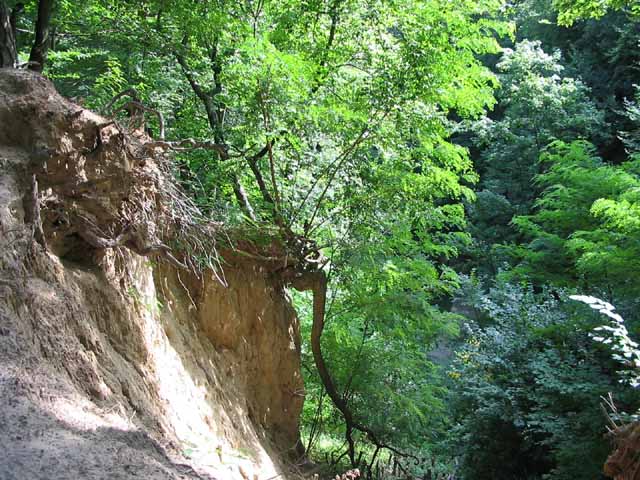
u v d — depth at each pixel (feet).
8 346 13.06
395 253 42.22
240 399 29.19
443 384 52.47
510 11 39.55
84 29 32.65
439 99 35.58
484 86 37.96
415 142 39.60
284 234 32.04
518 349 42.37
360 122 32.45
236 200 32.04
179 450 17.13
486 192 82.64
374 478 39.19
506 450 43.04
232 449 24.00
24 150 17.15
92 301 18.28
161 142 20.44
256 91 29.25
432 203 39.65
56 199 17.65
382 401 41.24
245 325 30.94
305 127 31.99
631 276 38.55
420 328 42.91
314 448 42.73
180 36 32.48
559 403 37.58
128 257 20.89
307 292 45.50
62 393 13.01
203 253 26.45
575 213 53.98
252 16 33.53
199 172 31.42
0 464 10.00
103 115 20.15
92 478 10.44
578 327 39.40
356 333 42.75
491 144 87.76
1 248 14.61
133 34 30.66
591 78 90.94
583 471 33.73
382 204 35.63
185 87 33.94
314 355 37.09
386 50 34.99
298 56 32.07
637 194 42.96
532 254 55.67
